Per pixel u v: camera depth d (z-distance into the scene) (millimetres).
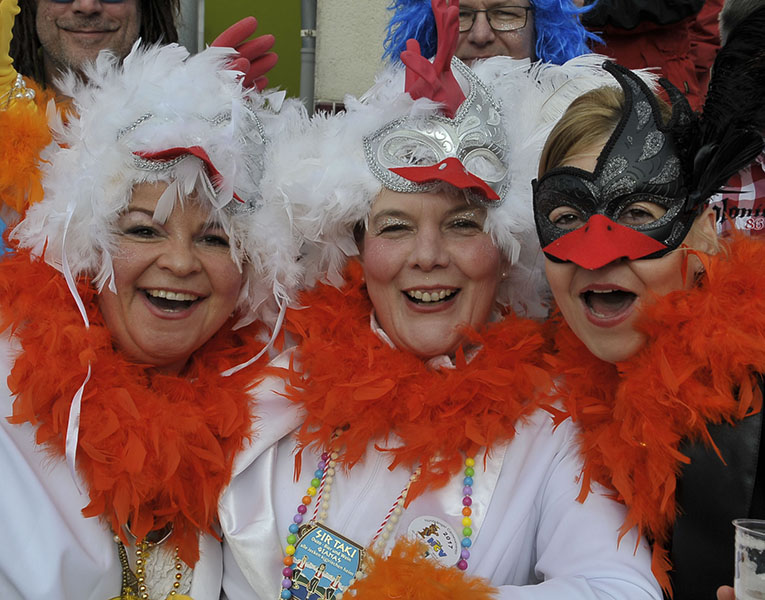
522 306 2189
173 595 1883
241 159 1931
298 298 2197
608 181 1677
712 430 1636
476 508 1891
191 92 1908
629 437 1689
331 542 1880
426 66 1992
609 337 1743
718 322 1635
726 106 1614
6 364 1852
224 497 1931
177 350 1968
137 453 1796
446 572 1602
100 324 1965
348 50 4234
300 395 2037
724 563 1597
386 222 2002
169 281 1897
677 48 3049
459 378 1965
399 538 1831
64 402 1811
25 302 1875
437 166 1933
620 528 1678
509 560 1825
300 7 4637
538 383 1931
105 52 2047
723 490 1605
